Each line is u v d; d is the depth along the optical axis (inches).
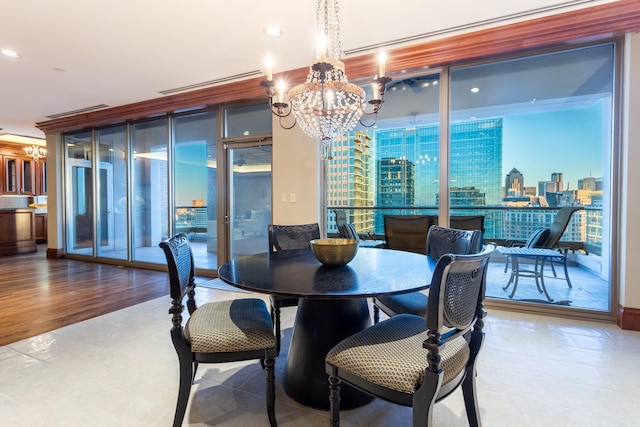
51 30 112.3
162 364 85.5
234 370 83.6
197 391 73.9
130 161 215.9
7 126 249.8
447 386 48.5
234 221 183.0
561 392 72.4
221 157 181.5
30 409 66.9
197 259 193.6
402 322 61.3
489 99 127.7
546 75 120.6
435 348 43.9
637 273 104.0
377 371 48.0
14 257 252.4
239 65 140.9
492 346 94.9
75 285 166.2
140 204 213.9
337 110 107.3
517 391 73.0
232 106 176.1
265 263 78.0
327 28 110.0
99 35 115.6
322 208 157.0
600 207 116.3
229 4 97.5
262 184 174.2
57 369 82.8
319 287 56.7
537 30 108.7
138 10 100.6
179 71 147.2
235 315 68.5
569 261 121.6
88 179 237.5
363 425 62.5
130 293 151.5
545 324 111.2
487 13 103.1
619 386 74.5
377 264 76.7
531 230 126.0
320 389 67.8
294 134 158.6
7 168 311.3
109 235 229.5
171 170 199.2
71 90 170.9
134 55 131.2
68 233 249.3
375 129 148.1
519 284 128.6
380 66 86.0
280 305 90.8
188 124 193.9
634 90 102.6
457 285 46.0
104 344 97.3
